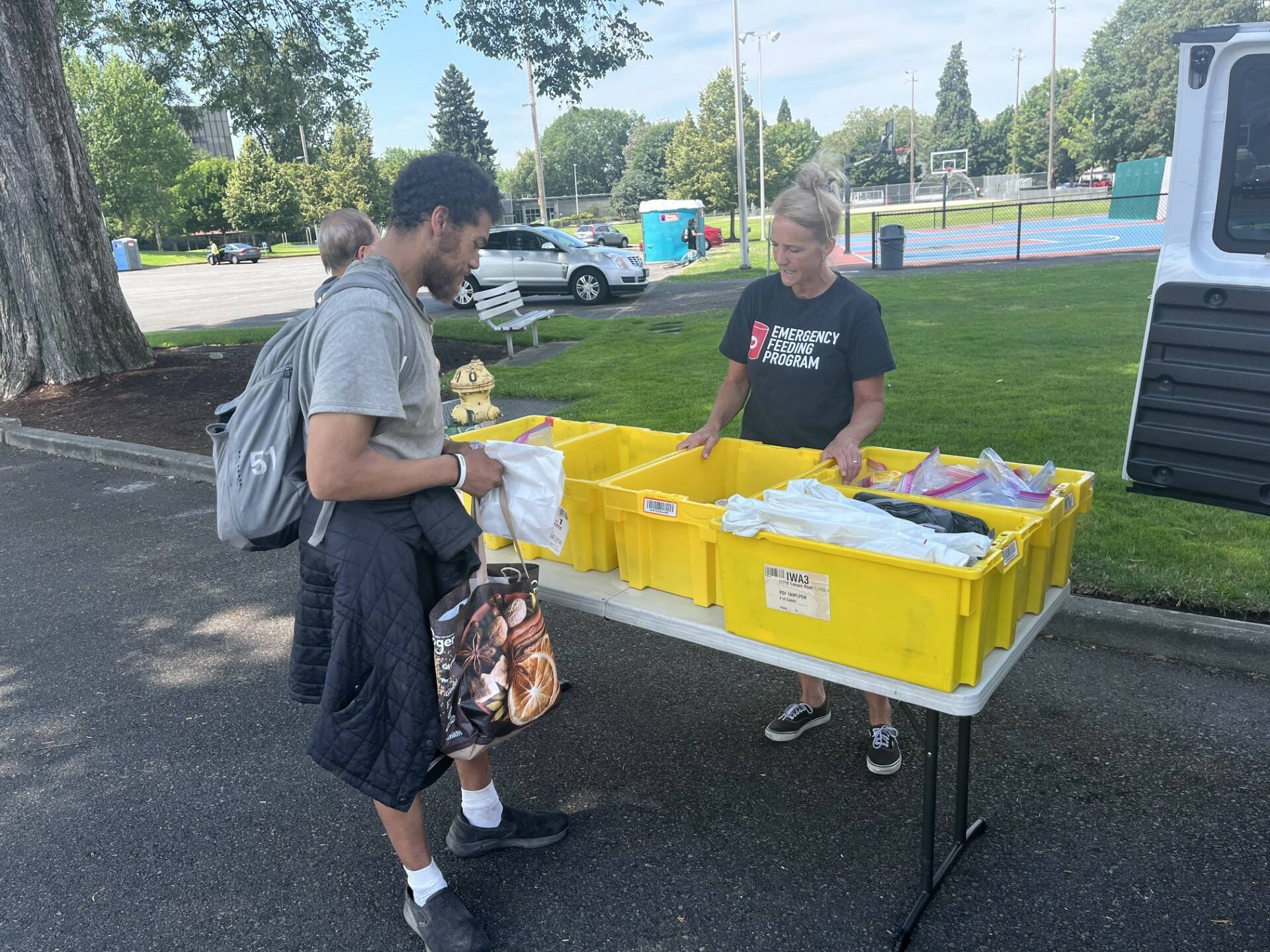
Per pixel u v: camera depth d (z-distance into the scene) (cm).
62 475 677
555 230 1742
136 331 1014
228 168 7212
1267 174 209
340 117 1416
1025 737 288
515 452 201
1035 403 643
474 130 8594
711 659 356
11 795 288
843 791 268
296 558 484
